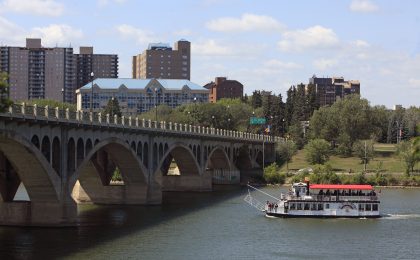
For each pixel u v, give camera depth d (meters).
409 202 135.38
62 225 87.69
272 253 78.81
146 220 103.06
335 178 175.50
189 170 159.12
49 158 83.06
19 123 74.88
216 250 79.50
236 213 114.19
